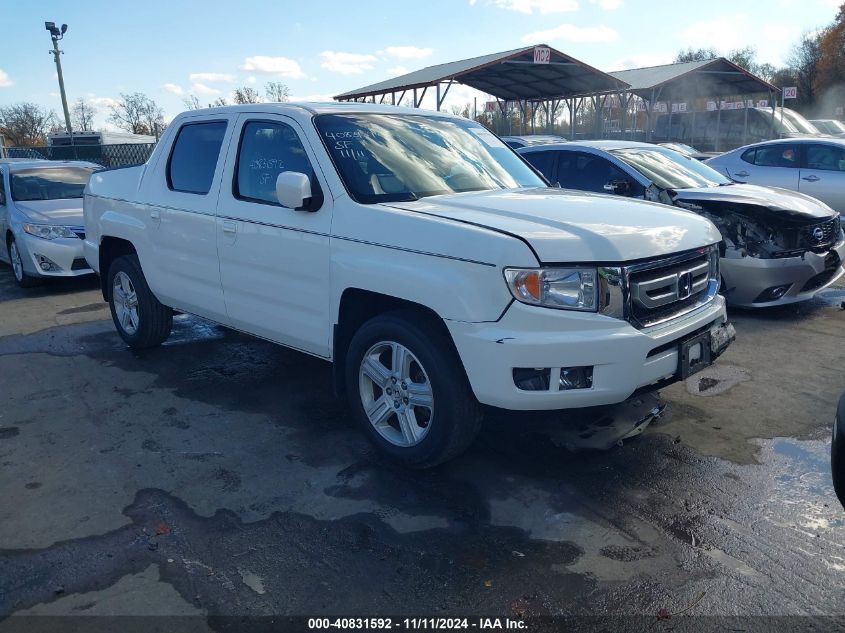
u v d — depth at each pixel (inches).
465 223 138.6
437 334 142.1
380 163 168.2
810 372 213.0
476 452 162.2
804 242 263.6
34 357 240.2
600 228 139.3
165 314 235.6
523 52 789.2
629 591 112.7
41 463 160.1
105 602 111.3
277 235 170.7
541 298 128.9
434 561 121.3
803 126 988.6
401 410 152.3
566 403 132.3
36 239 345.1
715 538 127.0
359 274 150.0
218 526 133.0
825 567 118.0
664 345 141.1
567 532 129.6
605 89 963.3
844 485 98.4
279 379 214.2
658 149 326.0
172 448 167.2
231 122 193.0
